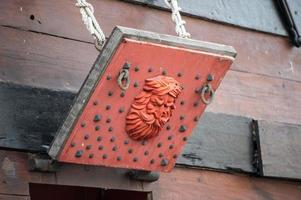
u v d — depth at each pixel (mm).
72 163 4867
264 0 6281
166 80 4531
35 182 4832
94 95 4410
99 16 5383
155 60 4461
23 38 5027
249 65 6078
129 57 4375
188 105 4730
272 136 5895
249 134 5852
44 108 4926
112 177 5098
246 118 5875
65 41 5180
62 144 4512
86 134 4523
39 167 4812
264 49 6203
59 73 5102
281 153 5898
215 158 5633
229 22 6000
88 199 6113
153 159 4820
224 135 5719
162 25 5652
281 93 6188
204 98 4738
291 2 6344
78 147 4551
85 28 5277
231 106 5875
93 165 4910
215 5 5953
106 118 4512
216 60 4621
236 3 6094
